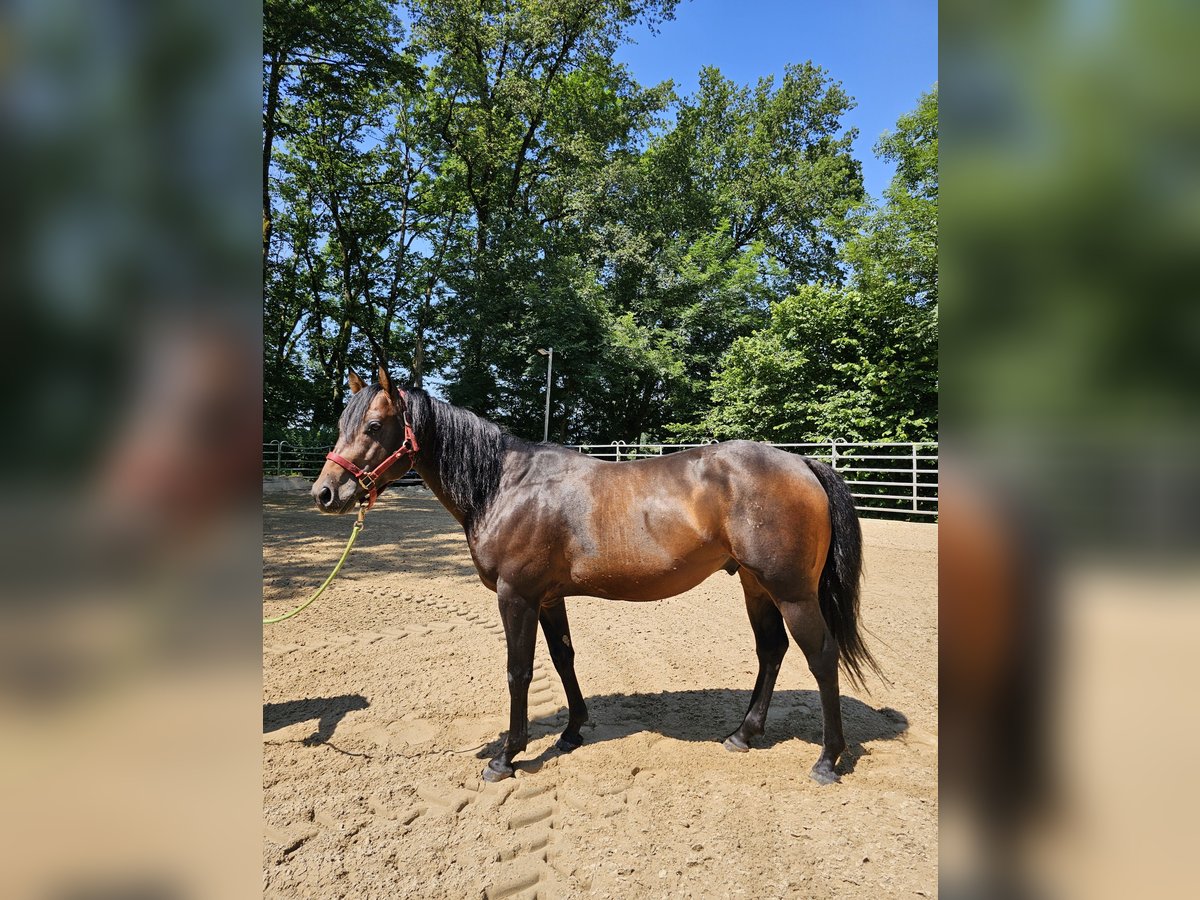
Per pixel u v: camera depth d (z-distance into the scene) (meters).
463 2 21.11
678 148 25.08
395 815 2.49
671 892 2.04
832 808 2.51
